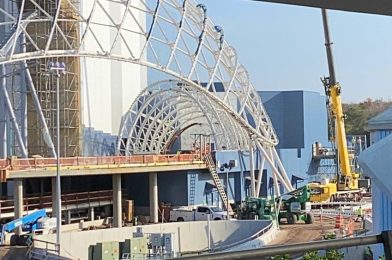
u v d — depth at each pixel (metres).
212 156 73.75
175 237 50.09
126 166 61.94
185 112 86.06
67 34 67.38
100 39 77.50
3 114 65.31
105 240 47.62
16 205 54.06
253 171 77.44
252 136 78.00
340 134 64.44
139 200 69.44
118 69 82.38
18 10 66.94
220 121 80.62
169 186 69.75
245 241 40.72
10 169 53.34
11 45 56.66
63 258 37.06
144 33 69.00
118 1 68.38
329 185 62.78
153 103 86.69
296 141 96.19
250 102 81.88
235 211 65.88
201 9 74.44
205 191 71.94
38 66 66.19
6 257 40.31
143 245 42.22
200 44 72.62
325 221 53.25
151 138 86.12
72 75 68.25
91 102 75.38
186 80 71.69
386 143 17.89
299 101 96.62
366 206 56.09
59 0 59.66
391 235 4.15
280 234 45.81
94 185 68.19
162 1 70.44
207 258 3.60
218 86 90.56
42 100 66.56
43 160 56.06
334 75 63.78
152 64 68.12
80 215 61.19
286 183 80.75
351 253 16.73
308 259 8.90
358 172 69.94
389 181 17.33
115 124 82.06
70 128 67.69
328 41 62.38
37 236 43.81
